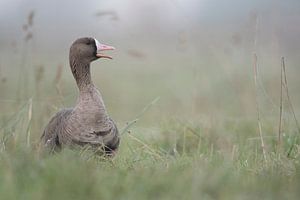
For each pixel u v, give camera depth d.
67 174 9.02
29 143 12.94
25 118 14.55
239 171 10.97
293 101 21.83
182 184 9.03
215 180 9.10
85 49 12.67
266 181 9.71
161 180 9.18
